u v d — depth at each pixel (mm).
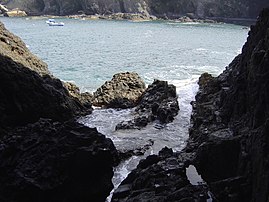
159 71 40188
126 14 114250
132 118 25000
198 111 22938
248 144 13852
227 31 83562
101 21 104875
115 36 71250
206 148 15211
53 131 13875
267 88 13711
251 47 19547
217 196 13328
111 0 120500
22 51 26094
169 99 26266
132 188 14531
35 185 12203
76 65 42875
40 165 12680
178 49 56000
